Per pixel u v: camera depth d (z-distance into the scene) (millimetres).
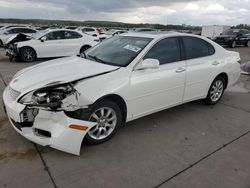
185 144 3668
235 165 3188
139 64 3795
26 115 3059
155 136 3867
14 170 2904
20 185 2670
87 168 3006
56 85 3131
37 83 3234
